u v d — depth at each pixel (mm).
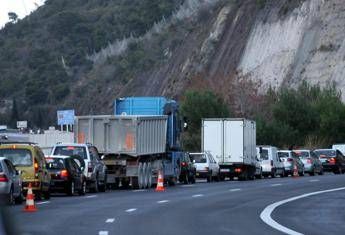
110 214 47156
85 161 72812
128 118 81000
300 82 179875
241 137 105250
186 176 94875
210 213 48219
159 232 36594
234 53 199375
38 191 60188
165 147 88375
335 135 171625
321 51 181500
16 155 60469
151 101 92438
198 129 166625
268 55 189750
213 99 169000
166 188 80750
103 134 81625
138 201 59062
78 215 46406
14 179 55000
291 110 172500
